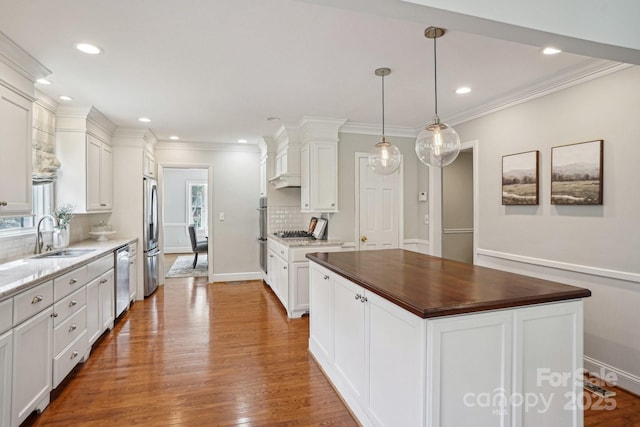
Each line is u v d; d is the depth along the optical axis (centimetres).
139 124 441
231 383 254
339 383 238
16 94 238
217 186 589
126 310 425
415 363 150
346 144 446
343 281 230
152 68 262
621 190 241
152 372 270
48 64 253
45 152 329
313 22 198
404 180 475
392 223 468
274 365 282
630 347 238
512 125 331
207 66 259
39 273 220
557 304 165
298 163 459
